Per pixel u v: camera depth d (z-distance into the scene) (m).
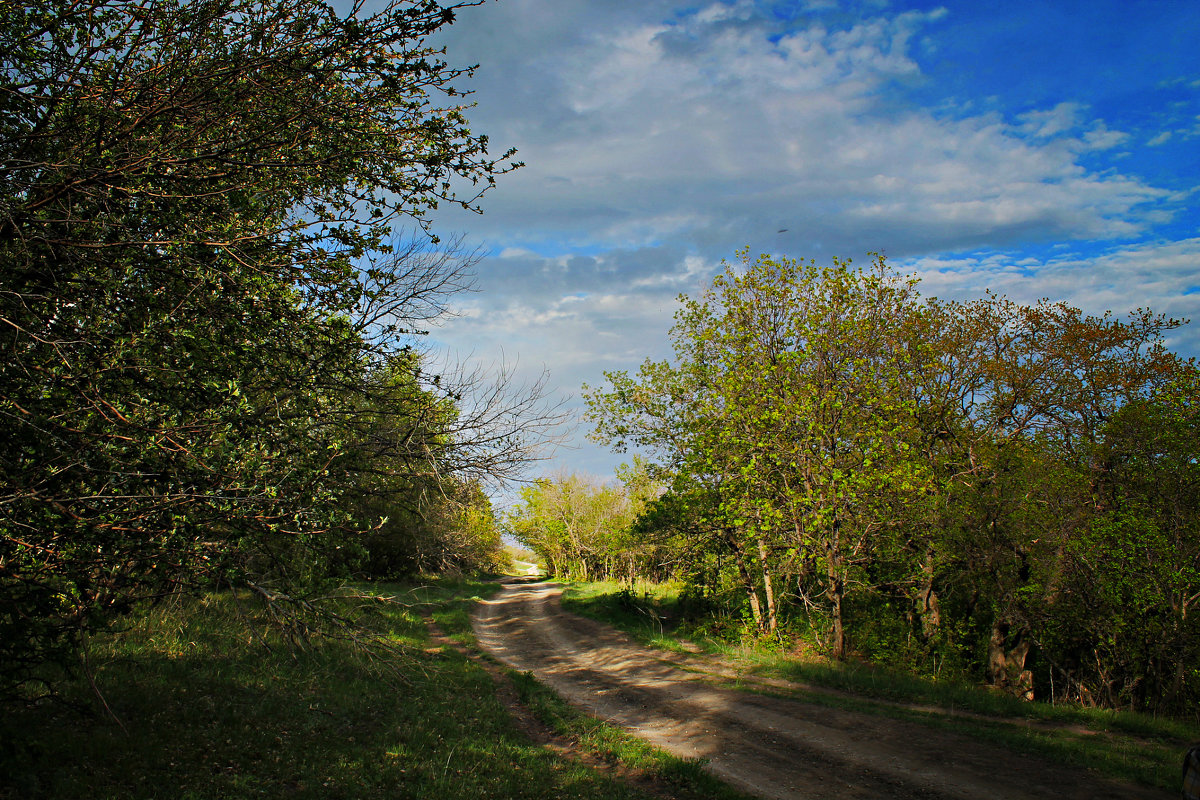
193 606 11.35
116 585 5.76
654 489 31.83
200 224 5.60
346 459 7.67
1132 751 9.84
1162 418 14.85
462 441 8.73
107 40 5.42
